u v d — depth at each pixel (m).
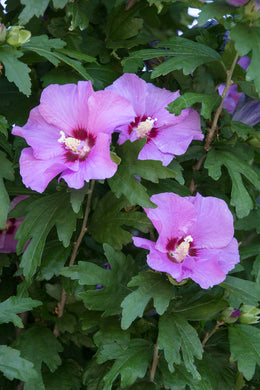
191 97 0.60
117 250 0.63
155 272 0.58
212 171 0.62
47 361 0.62
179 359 0.56
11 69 0.58
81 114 0.58
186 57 0.61
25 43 0.60
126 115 0.56
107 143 0.55
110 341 0.59
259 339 0.60
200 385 0.60
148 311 0.61
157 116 0.61
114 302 0.59
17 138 0.64
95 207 0.64
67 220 0.59
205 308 0.59
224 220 0.58
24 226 0.60
